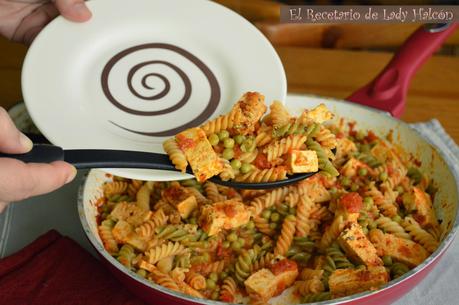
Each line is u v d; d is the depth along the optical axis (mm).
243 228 615
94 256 606
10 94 754
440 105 770
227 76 637
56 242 594
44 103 589
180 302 508
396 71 725
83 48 628
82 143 573
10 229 633
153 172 555
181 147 536
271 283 562
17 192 473
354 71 809
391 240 590
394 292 521
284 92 619
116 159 523
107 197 629
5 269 576
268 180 565
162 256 582
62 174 487
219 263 593
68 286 566
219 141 571
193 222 600
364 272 552
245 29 648
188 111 613
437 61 825
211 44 649
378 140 680
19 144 485
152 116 606
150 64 639
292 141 569
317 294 558
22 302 553
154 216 603
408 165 661
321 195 626
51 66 610
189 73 638
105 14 648
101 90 615
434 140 719
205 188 640
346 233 579
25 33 735
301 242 608
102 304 555
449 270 605
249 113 566
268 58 635
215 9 659
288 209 624
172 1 662
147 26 655
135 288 527
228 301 564
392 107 707
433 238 598
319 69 809
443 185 623
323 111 587
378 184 648
